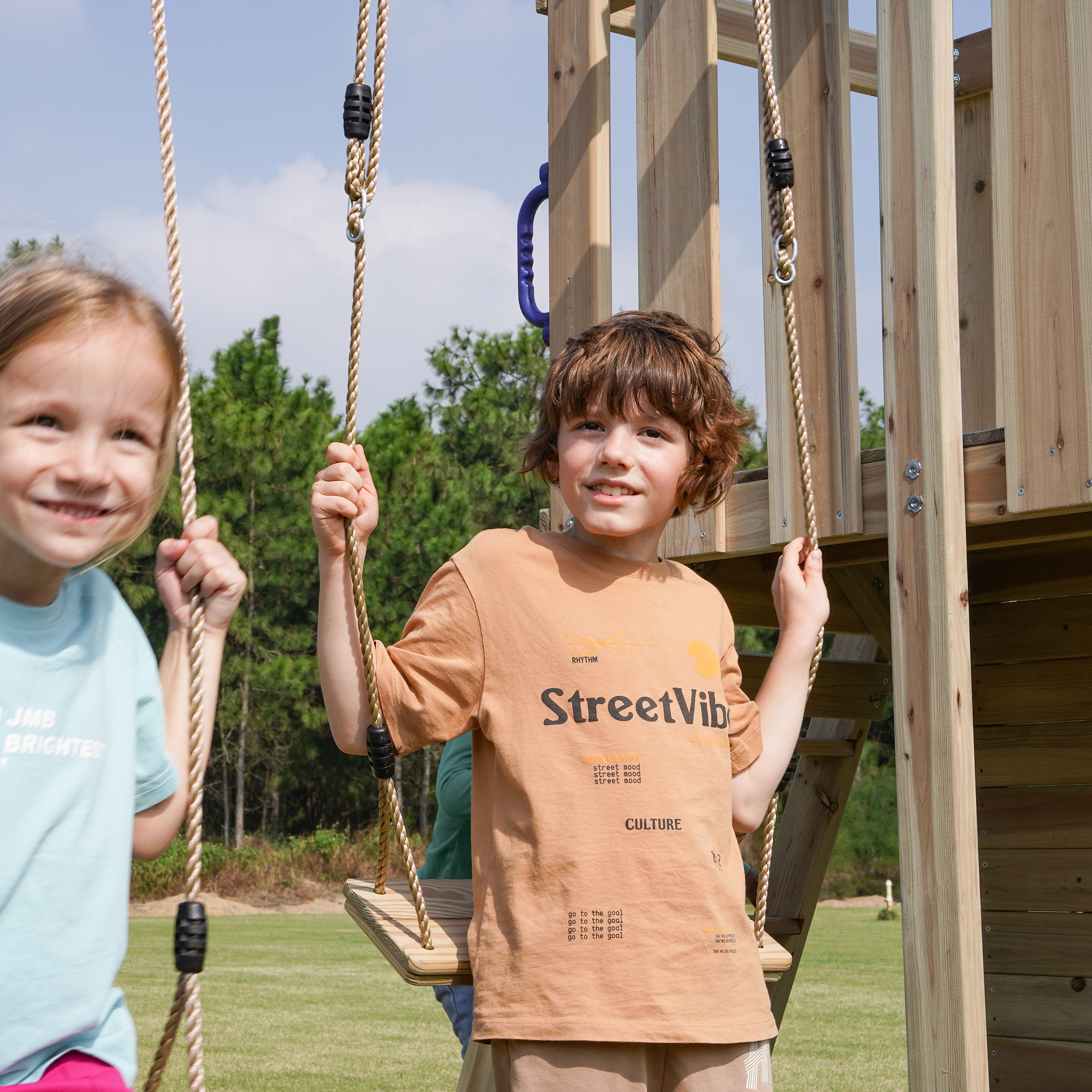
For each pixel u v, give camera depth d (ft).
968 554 11.50
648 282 9.88
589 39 10.46
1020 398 7.47
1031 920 11.68
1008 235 7.64
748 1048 5.62
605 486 6.27
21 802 4.18
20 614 4.35
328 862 80.33
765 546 9.05
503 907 5.60
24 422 4.09
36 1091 4.04
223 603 4.82
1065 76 7.47
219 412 83.41
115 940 4.36
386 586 82.84
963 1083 6.71
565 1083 5.29
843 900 84.17
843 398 8.63
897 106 7.98
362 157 6.04
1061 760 11.65
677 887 5.56
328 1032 21.72
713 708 6.17
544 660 5.95
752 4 13.39
